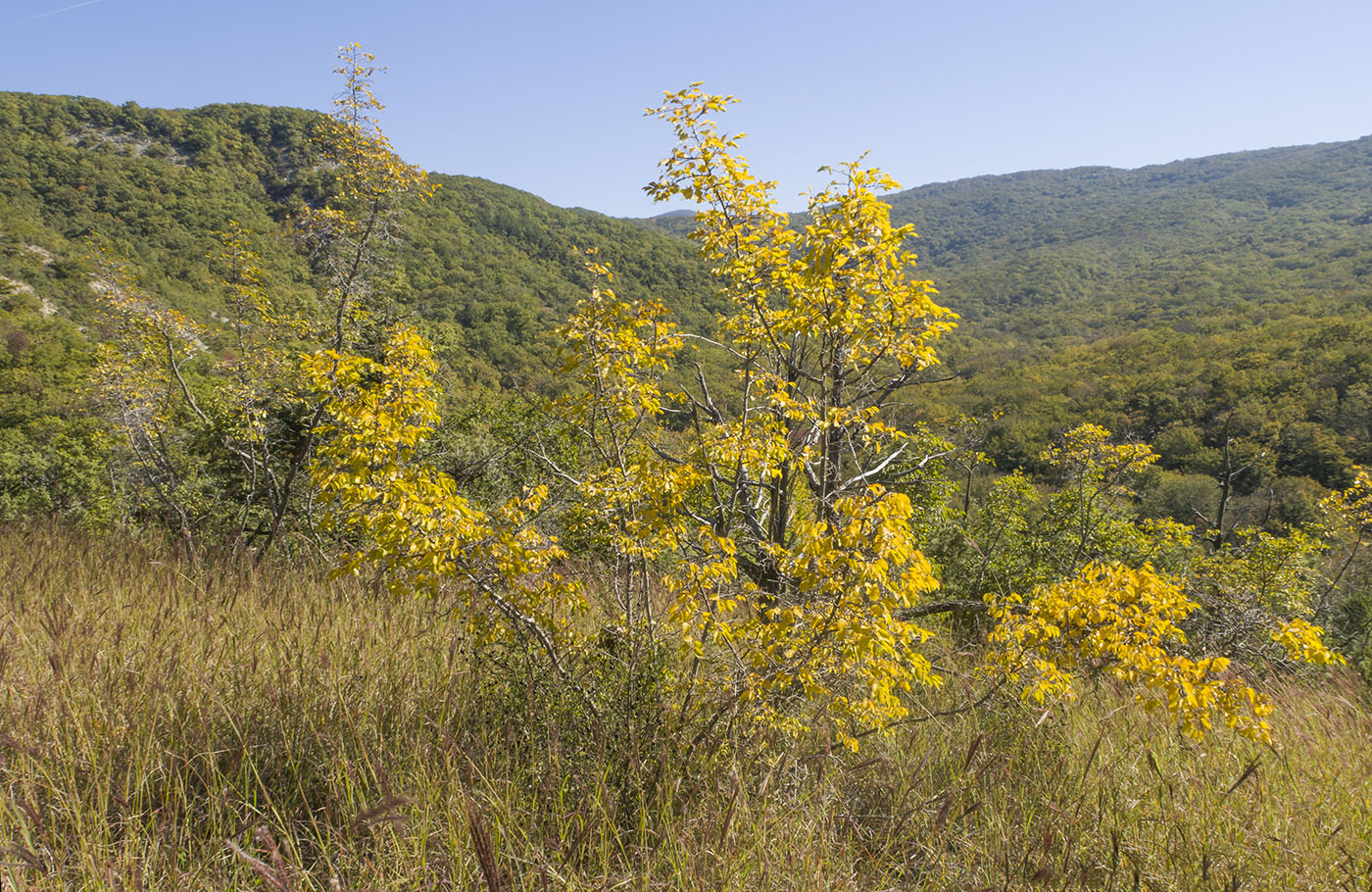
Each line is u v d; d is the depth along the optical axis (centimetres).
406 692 321
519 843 239
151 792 243
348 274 881
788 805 269
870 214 462
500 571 304
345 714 286
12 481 1527
